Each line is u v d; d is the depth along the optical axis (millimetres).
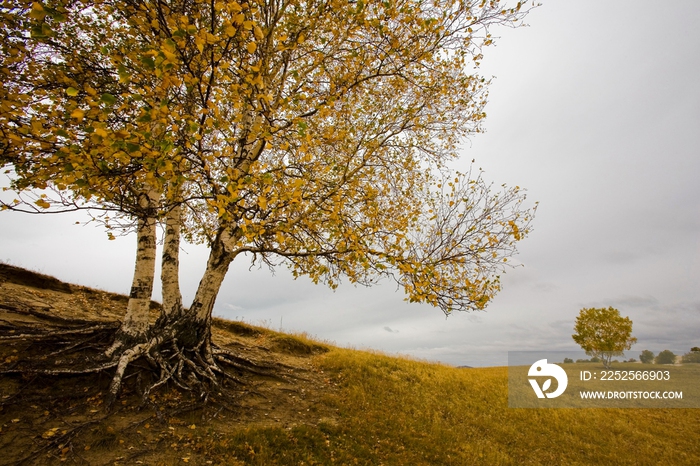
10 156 4820
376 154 9031
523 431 12227
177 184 5332
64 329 8461
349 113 9289
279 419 7977
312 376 11977
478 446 9945
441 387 14477
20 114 4527
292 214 7047
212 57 4734
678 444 13141
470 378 17453
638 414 16391
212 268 9180
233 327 16625
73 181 4375
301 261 8789
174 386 7844
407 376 14602
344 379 12258
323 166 8273
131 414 6559
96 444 5469
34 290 11562
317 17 7273
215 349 10125
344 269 8180
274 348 15312
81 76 6016
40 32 4527
